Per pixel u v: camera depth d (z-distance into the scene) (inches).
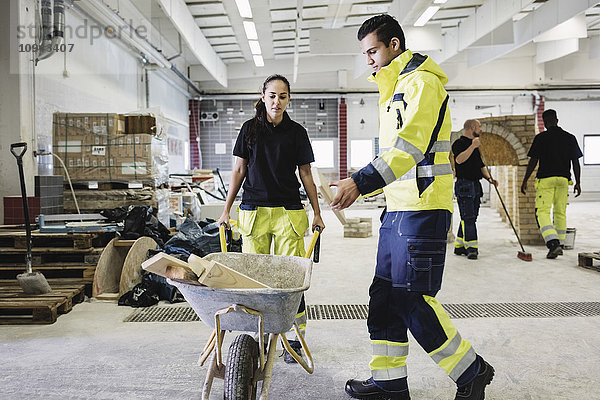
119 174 237.6
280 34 523.5
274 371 105.4
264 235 113.2
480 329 133.0
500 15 395.9
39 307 141.9
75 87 304.0
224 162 677.3
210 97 671.8
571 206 588.4
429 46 421.4
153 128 246.4
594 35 607.8
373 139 684.1
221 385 99.0
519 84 674.2
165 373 104.7
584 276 203.6
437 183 79.3
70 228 182.5
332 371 105.0
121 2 334.3
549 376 101.8
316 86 682.2
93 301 170.1
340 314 150.0
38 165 244.7
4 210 212.1
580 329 132.7
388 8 432.5
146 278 169.2
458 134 311.4
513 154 310.0
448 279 199.3
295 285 90.7
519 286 186.1
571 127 683.4
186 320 145.8
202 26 471.2
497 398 91.7
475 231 247.1
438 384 98.1
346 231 345.7
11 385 99.0
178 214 289.0
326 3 430.6
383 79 83.7
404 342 84.2
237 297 73.7
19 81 229.9
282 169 111.6
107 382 100.2
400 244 80.1
